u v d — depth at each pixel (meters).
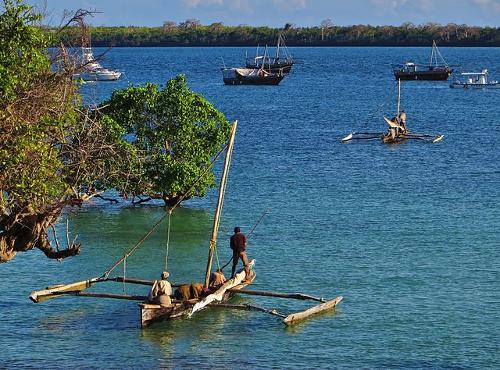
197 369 97.25
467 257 146.88
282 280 133.38
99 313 117.50
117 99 180.88
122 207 187.62
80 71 79.94
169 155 177.50
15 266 140.50
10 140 76.62
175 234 164.75
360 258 146.50
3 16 79.06
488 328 110.94
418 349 103.56
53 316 116.00
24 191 79.38
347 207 192.25
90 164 86.62
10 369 96.25
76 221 173.25
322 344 105.31
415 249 152.75
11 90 74.75
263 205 193.88
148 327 111.06
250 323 113.25
